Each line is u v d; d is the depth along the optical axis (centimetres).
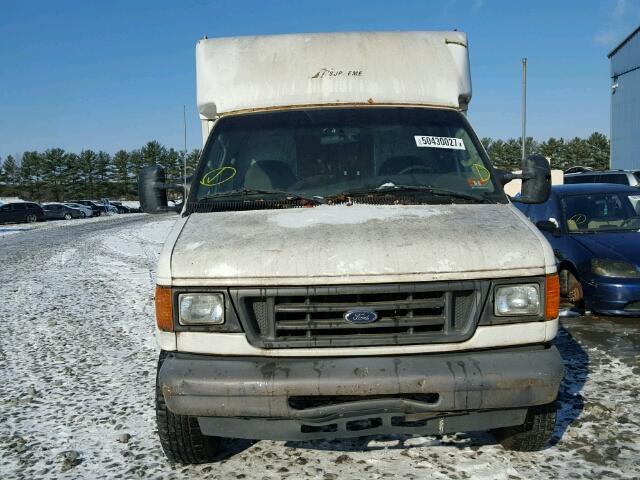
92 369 591
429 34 498
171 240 346
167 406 317
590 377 512
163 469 376
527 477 348
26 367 606
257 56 486
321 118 453
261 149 436
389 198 395
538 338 320
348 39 489
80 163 9094
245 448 401
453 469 360
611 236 752
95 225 3584
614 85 3506
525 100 1980
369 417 311
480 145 446
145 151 9131
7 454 404
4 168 9094
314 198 396
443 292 313
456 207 381
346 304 310
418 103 470
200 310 316
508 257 319
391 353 312
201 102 491
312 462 377
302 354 312
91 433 435
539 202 444
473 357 313
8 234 2942
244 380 304
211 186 420
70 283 1193
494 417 329
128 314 859
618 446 385
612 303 672
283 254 316
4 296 1057
